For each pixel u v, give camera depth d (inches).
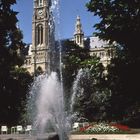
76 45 3412.9
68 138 1248.2
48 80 1585.9
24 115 2386.8
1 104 1723.7
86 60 1980.8
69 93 2942.9
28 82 2632.9
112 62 1729.8
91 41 6845.5
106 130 1545.3
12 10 1578.5
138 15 1627.7
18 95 1775.3
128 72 1664.6
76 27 6870.1
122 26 1626.5
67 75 3198.8
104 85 1780.3
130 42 1638.8
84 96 2849.4
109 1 1670.8
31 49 7160.4
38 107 1606.8
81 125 2341.3
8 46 1632.6
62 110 1485.0
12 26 1579.7
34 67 6953.7
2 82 1670.8
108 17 1642.5
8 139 1482.5
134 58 1660.9
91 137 1520.7
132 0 1624.0
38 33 7175.2
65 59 3356.3
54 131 1350.9
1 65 1617.9
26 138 1427.2
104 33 1673.2
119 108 1760.6
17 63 1733.5
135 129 1649.9
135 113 2078.0
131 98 1718.8
